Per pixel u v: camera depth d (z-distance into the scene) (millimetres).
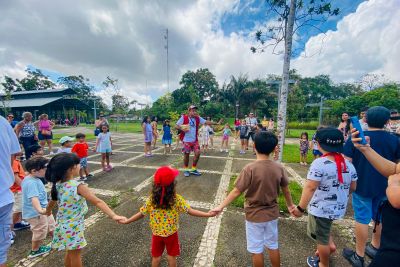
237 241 3033
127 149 10633
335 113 28500
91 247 2891
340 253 2773
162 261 2625
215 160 8156
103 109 48812
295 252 2797
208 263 2600
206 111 32688
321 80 59906
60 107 39594
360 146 1572
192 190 4941
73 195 2068
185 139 5922
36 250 2756
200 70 48219
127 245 2939
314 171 2074
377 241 2646
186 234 3197
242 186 2082
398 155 2328
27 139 7414
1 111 26359
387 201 1343
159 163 7629
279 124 5008
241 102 31922
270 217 2086
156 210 2166
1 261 1796
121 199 4473
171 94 41688
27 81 54688
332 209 2088
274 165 2113
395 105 24922
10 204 1823
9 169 1857
